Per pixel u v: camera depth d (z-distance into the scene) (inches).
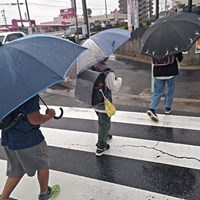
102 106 125.8
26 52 73.9
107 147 144.9
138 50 522.3
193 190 106.9
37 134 91.4
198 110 193.9
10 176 97.7
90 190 113.4
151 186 112.2
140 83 298.0
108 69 118.6
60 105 245.1
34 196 112.9
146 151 141.5
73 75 121.4
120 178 120.0
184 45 144.8
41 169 97.3
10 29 1609.3
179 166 124.4
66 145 159.6
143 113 199.3
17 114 84.4
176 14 163.9
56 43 82.3
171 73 164.4
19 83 67.6
